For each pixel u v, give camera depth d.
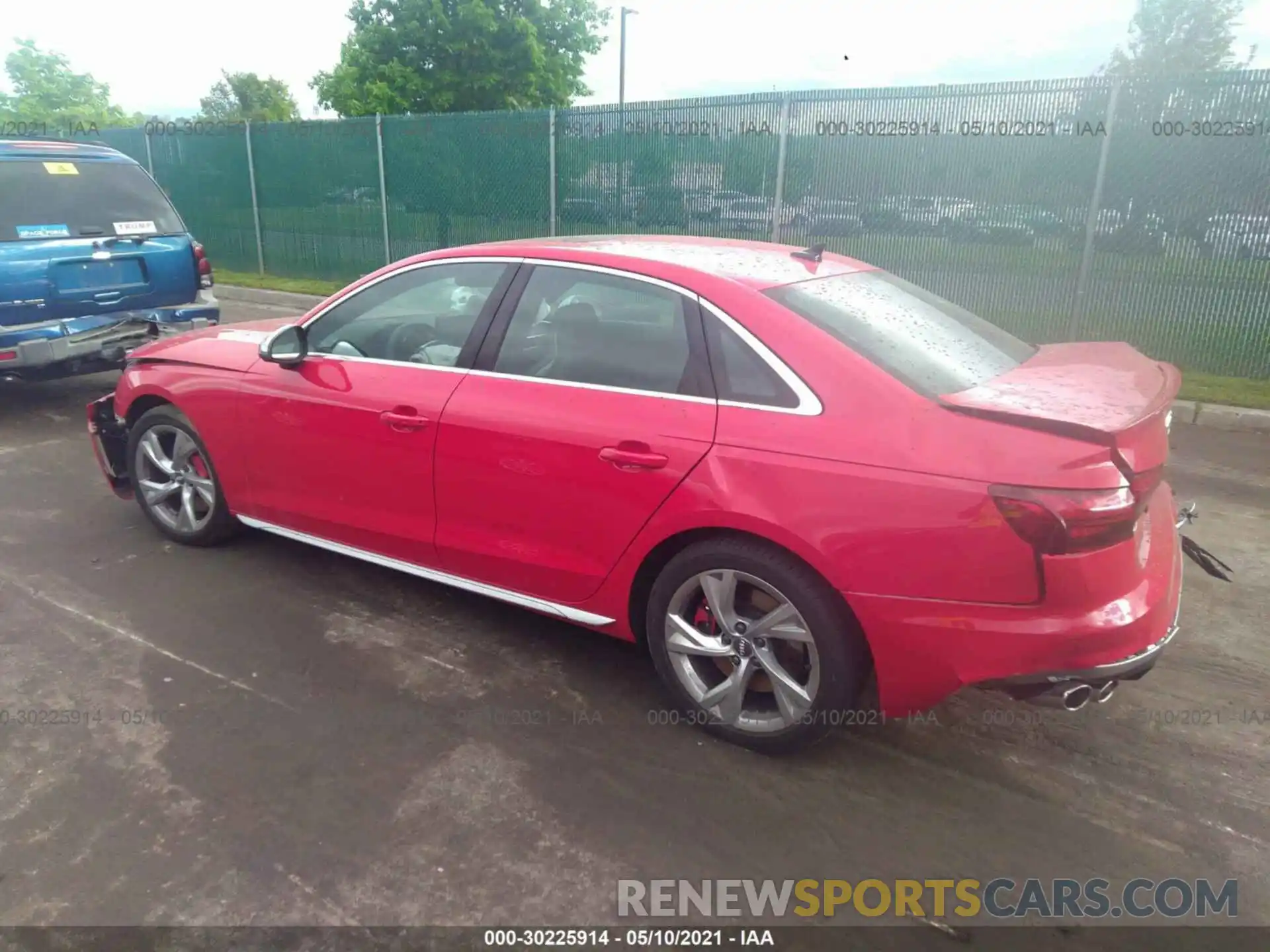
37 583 4.34
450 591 4.34
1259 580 4.54
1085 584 2.51
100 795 2.87
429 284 3.79
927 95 9.23
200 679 3.54
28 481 5.79
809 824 2.81
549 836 2.73
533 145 12.03
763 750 3.10
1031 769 3.08
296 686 3.51
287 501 4.23
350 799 2.88
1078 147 8.59
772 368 2.94
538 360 3.42
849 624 2.84
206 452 4.50
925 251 9.60
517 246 3.65
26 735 3.17
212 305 7.83
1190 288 8.40
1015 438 2.57
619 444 3.11
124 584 4.35
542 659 3.74
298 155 14.46
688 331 3.12
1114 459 2.49
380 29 21.02
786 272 3.40
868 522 2.68
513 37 21.59
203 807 2.83
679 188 11.04
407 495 3.75
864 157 9.69
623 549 3.19
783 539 2.81
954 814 2.86
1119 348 3.62
